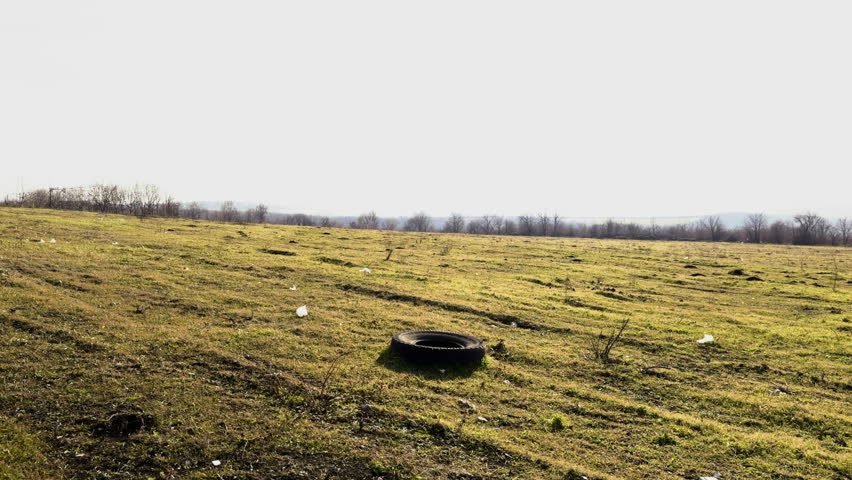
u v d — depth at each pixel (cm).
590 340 1508
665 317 1911
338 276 2120
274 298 1664
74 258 1955
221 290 1703
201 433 749
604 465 764
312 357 1120
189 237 3034
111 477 635
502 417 909
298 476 664
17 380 865
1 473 614
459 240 5072
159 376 932
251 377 968
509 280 2527
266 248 2812
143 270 1884
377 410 876
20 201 6306
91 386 866
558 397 1032
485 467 725
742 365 1360
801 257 5150
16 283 1484
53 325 1159
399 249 3559
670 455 812
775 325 1867
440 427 827
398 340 1199
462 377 1091
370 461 711
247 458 696
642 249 5338
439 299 1847
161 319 1309
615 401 1029
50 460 657
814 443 901
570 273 2958
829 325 1902
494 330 1534
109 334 1137
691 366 1330
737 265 3919
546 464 744
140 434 730
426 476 687
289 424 800
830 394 1182
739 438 891
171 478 639
